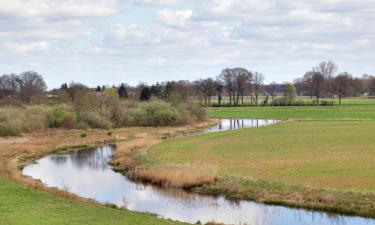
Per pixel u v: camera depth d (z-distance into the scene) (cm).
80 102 9919
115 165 4912
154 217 2627
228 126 10156
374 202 2895
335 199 3002
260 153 5147
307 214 2898
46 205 2684
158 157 5006
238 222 2761
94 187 3812
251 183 3525
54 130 8619
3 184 3281
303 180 3556
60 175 4381
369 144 5547
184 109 11112
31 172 4550
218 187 3538
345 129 7569
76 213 2536
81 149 6419
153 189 3703
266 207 3086
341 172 3816
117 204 3216
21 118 8338
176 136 7725
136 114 10294
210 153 5288
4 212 2452
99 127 9394
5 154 5394
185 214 2955
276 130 7925
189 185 3694
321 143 5825
